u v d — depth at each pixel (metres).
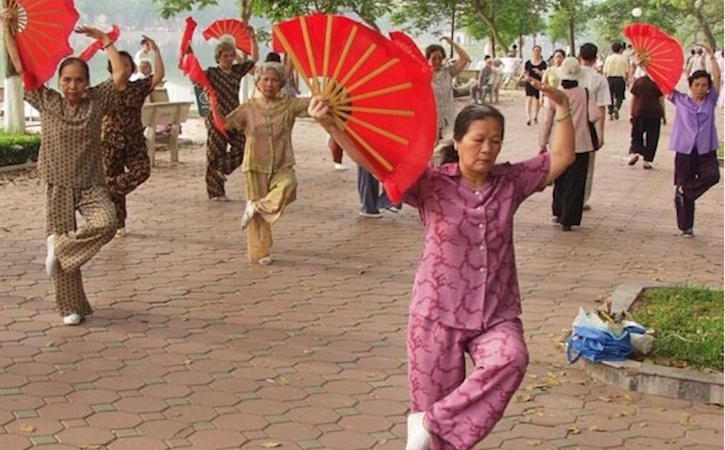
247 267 9.66
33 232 10.89
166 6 21.28
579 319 7.05
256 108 9.59
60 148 7.39
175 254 10.11
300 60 4.46
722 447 5.85
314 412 6.13
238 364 6.92
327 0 19.53
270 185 9.70
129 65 7.57
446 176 4.74
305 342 7.45
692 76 11.69
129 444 5.56
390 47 4.34
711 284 9.62
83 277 9.08
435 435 4.59
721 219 13.09
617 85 26.77
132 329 7.60
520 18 45.28
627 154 19.53
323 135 21.53
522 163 4.85
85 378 6.54
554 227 12.19
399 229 11.70
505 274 4.72
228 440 5.67
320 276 9.41
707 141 11.66
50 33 7.10
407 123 4.46
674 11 56.00
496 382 4.52
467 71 36.53
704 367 6.75
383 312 8.30
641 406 6.41
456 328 4.65
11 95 17.08
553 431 5.99
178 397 6.29
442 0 40.00
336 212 12.65
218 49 12.53
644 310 8.18
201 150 18.34
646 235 11.91
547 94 4.82
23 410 5.98
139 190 13.77
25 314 7.88
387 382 6.69
